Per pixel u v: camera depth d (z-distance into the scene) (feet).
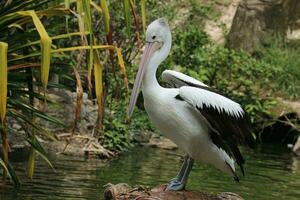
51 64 25.05
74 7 27.58
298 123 56.08
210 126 24.08
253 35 66.95
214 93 24.12
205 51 57.98
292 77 60.49
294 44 66.33
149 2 53.47
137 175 34.55
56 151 39.22
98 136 41.63
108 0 48.14
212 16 70.79
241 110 24.47
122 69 23.59
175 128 24.09
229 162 24.76
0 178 30.32
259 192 32.58
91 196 28.27
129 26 23.88
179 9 66.33
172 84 25.45
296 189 34.01
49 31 27.22
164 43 24.85
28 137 27.20
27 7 24.21
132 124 47.70
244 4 68.03
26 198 27.07
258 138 55.57
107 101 47.16
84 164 36.55
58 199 27.27
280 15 67.41
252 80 58.65
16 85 24.91
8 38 24.22
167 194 23.48
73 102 43.04
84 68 44.62
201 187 32.76
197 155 24.58
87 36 25.59
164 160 40.40
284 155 47.73
